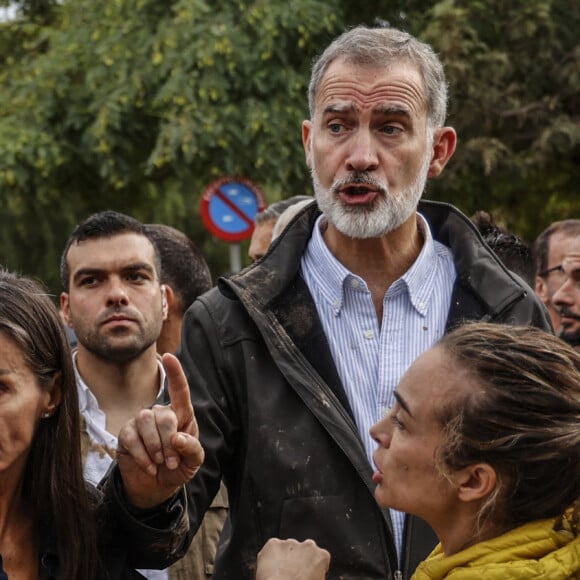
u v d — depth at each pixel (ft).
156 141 38.04
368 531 10.56
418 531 10.65
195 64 36.91
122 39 37.93
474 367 8.08
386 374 11.16
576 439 7.78
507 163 37.93
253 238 19.51
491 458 7.91
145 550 9.01
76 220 43.93
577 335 16.53
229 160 36.42
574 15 39.11
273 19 36.17
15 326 8.40
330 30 36.58
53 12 46.26
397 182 11.13
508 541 7.88
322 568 8.93
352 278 11.32
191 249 17.17
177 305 16.83
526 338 8.20
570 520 7.98
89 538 8.77
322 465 10.64
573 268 16.48
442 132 11.95
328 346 11.15
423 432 8.22
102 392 14.20
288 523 10.57
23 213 45.14
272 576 8.80
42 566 8.82
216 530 13.78
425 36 37.27
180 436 8.47
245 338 10.98
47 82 38.96
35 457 8.79
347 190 11.12
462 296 11.53
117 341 13.99
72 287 14.29
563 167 40.34
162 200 45.09
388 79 11.11
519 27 38.11
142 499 8.82
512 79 39.19
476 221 16.83
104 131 37.22
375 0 38.45
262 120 36.14
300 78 36.99
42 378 8.57
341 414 10.73
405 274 11.39
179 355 11.16
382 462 8.59
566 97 39.50
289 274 11.30
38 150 38.40
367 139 11.05
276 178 37.04
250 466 10.72
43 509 8.80
